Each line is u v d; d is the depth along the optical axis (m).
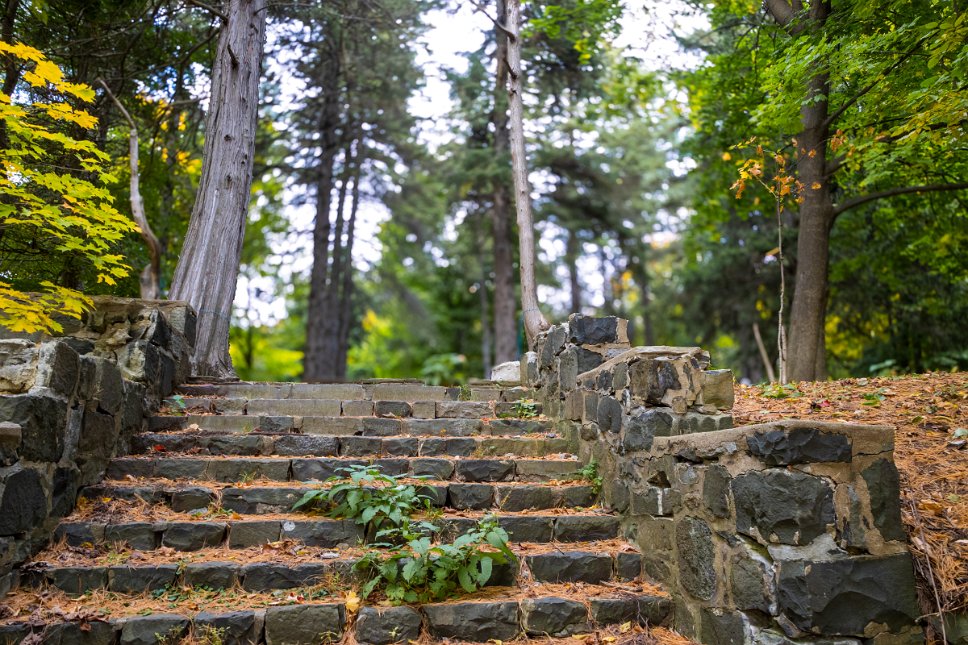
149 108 10.02
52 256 7.05
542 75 14.41
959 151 8.10
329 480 4.09
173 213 10.99
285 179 17.67
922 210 11.09
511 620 3.24
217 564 3.38
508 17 8.39
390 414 5.54
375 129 17.53
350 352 26.45
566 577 3.62
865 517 2.67
